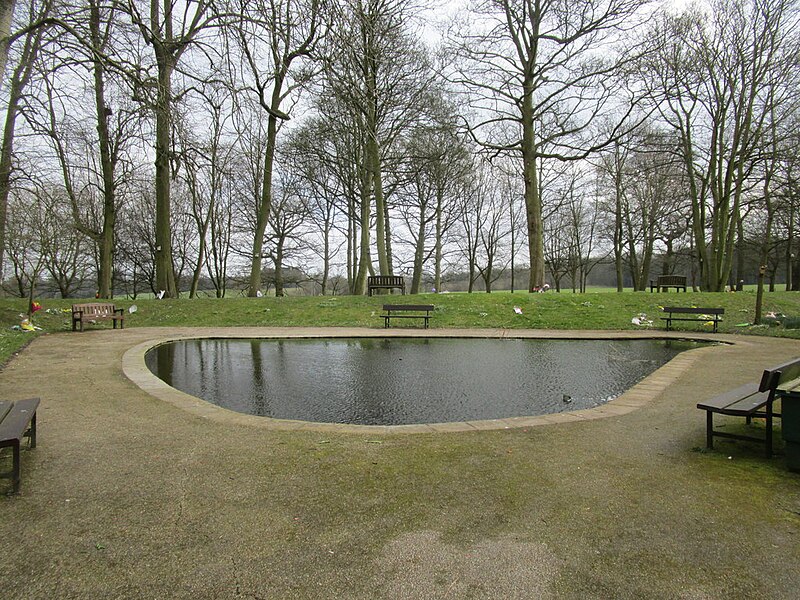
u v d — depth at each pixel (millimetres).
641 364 11555
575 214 42969
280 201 38438
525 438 5422
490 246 46312
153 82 6695
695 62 24219
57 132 13766
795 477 4207
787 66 22750
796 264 37781
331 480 4211
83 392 7875
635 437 5430
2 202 18328
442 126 21344
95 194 33469
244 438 5461
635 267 41188
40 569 2832
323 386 9367
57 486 4066
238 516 3521
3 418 4195
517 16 23453
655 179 34469
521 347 14445
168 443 5270
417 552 3025
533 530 3297
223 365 11625
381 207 25703
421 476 4297
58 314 20203
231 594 2602
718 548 3045
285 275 43000
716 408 4715
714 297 21844
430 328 18828
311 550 3053
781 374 4566
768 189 27797
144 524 3395
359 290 28484
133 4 6047
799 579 2707
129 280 40094
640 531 3270
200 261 33812
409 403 8070
